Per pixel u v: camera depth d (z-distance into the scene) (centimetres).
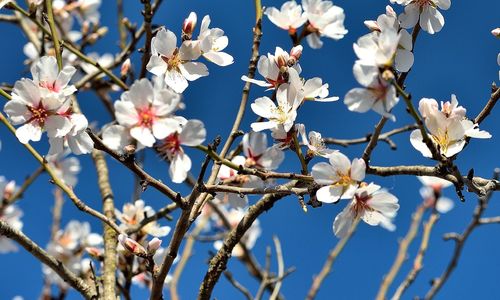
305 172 70
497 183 69
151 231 83
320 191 68
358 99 64
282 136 71
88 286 78
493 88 71
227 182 76
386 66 64
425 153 70
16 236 75
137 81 66
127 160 67
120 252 83
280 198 76
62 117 69
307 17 78
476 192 68
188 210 69
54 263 76
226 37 75
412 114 65
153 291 72
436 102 70
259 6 80
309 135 72
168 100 66
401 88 67
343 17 79
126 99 66
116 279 83
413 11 73
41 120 69
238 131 74
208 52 73
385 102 64
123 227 85
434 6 73
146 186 68
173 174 67
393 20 71
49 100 68
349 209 69
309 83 71
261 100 71
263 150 76
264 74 72
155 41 72
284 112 70
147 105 66
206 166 68
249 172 68
